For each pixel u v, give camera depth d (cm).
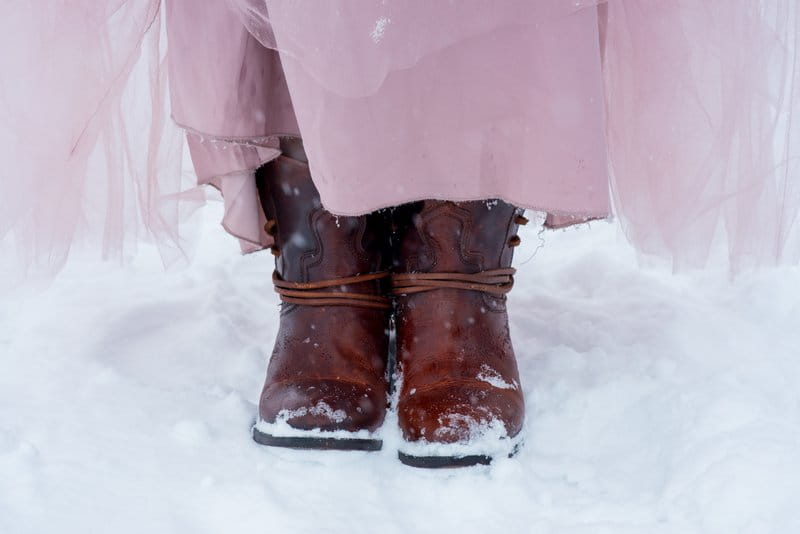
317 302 123
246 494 100
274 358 124
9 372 134
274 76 118
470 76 105
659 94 127
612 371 135
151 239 139
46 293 169
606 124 129
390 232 130
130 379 134
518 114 107
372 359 123
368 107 104
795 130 127
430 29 99
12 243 127
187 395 129
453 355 119
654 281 177
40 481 100
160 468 107
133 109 130
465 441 108
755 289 166
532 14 101
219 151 123
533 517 98
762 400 117
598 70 106
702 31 125
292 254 125
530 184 108
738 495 94
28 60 116
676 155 129
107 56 118
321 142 105
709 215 132
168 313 161
